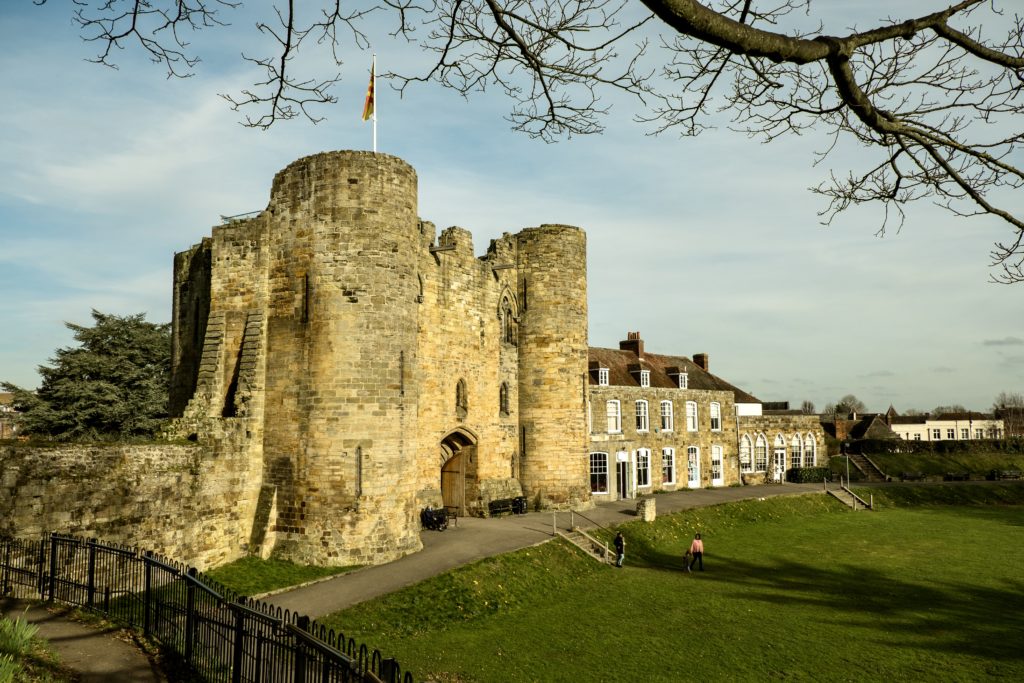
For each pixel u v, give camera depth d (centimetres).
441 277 3284
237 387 2503
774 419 5984
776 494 4744
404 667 1603
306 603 1931
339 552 2319
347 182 2492
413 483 2569
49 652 1212
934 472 6462
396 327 2522
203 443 2288
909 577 2783
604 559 2894
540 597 2322
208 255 3072
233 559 2338
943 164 581
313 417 2403
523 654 1762
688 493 4875
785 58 475
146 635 1330
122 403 4194
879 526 4066
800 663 1791
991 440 7062
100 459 1962
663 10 422
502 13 542
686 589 2523
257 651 1083
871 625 2131
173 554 2123
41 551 1622
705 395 5447
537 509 3722
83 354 4338
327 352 2417
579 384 3862
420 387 3108
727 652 1856
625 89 598
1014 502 5250
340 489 2355
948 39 524
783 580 2716
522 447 3809
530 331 3856
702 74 589
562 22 555
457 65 621
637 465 4812
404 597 2023
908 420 11881
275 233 2577
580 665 1711
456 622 1980
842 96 526
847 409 17488
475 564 2347
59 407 4138
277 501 2428
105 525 1938
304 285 2486
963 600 2439
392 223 2545
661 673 1686
